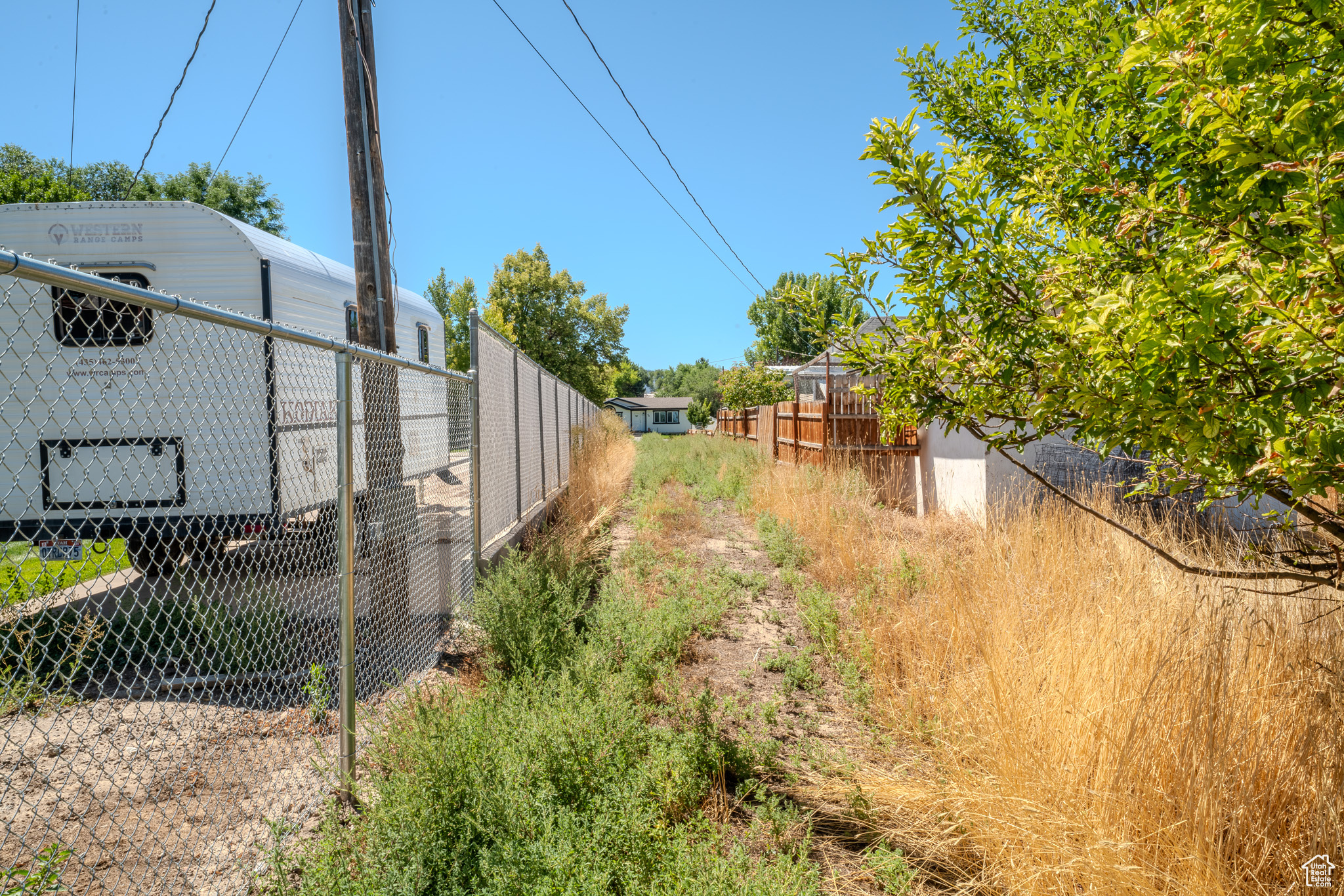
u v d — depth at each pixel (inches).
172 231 244.4
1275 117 61.0
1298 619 120.3
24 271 63.6
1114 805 99.1
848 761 133.4
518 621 181.0
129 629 183.5
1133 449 82.0
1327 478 65.1
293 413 253.6
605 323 1855.3
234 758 131.6
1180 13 65.6
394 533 198.4
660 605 214.2
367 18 228.8
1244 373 64.9
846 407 459.2
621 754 118.3
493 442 265.9
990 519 263.0
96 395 230.8
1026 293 89.4
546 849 87.1
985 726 127.6
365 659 183.9
